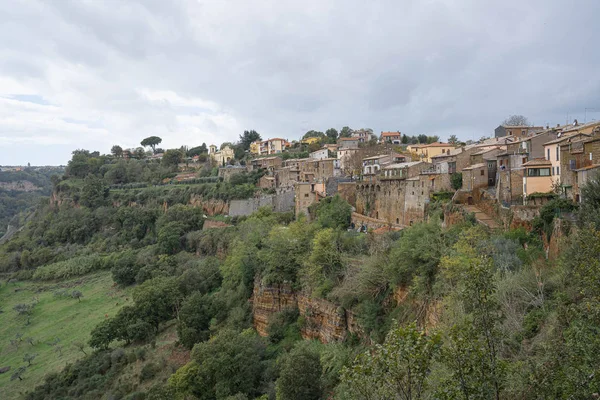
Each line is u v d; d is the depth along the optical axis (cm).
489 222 5722
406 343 1809
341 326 5397
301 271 6406
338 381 4409
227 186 14388
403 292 4809
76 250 14512
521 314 3162
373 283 5203
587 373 1659
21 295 11781
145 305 7725
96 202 17162
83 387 6234
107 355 6994
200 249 11531
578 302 2789
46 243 15650
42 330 9175
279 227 8588
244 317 7194
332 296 5594
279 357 5459
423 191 7600
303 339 6053
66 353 7812
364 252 6256
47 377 6800
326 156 14762
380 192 8931
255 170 15212
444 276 4075
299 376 4278
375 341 4631
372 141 16975
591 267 2092
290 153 18062
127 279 10938
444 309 3644
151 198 16388
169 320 8225
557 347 1991
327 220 8531
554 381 1798
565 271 2973
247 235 9094
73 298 10812
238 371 5103
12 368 7631
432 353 1872
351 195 9862
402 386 1831
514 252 4266
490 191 6381
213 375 5150
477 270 1994
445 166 7750
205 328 7144
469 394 1764
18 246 15662
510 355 2828
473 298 1959
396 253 4831
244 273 7669
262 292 6975
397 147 14275
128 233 14625
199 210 13912
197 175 18350
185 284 8612
